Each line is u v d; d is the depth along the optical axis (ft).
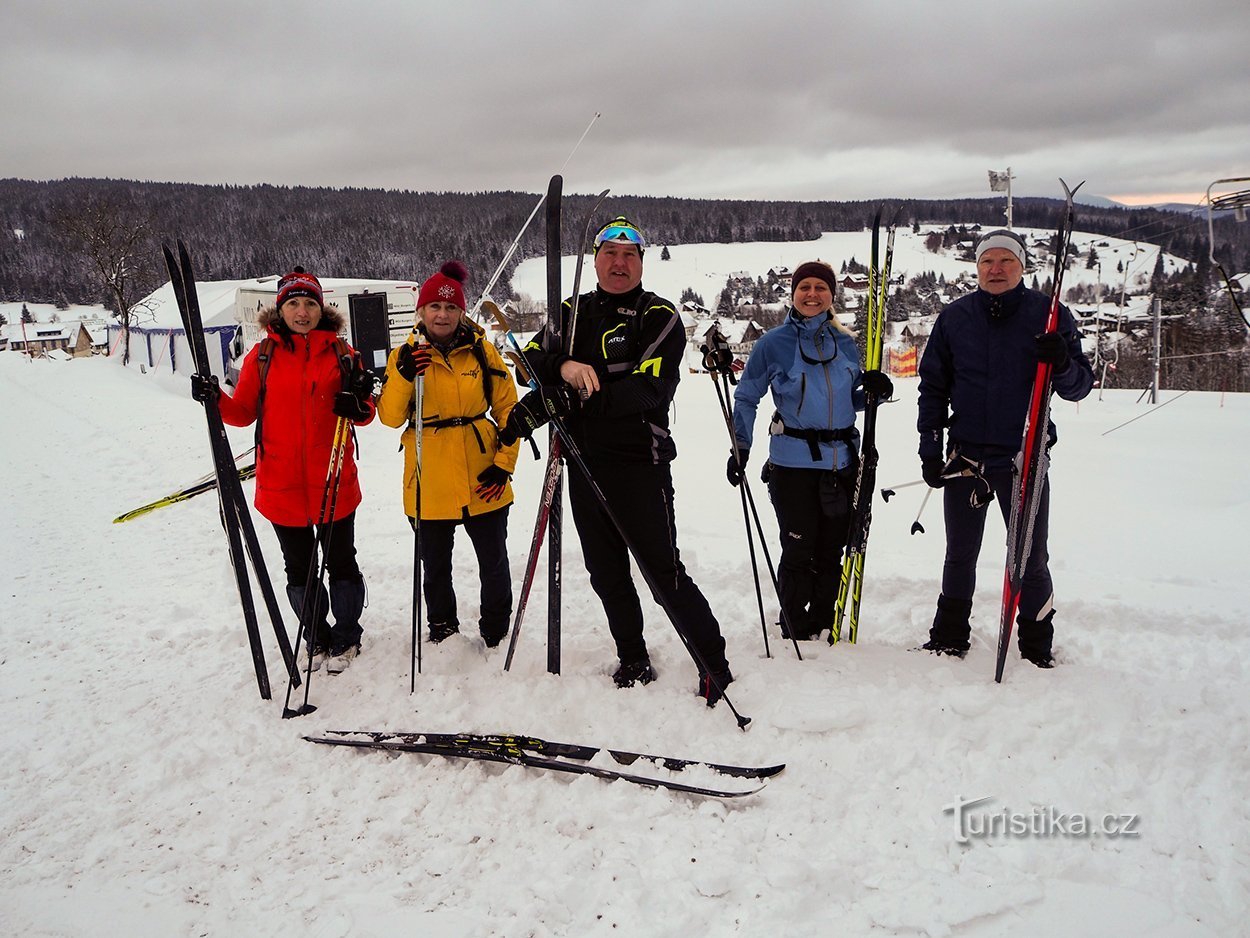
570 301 9.20
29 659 11.87
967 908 6.23
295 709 9.86
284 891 6.88
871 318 10.28
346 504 10.76
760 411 41.24
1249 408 38.81
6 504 23.02
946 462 9.89
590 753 8.49
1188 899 6.23
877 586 13.53
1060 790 7.54
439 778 8.38
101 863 7.32
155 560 16.81
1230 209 19.89
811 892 6.51
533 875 6.86
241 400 10.65
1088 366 9.59
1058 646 10.78
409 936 6.27
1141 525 17.60
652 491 9.09
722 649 9.58
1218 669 9.72
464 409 10.48
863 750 8.29
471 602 13.44
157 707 10.20
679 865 6.85
